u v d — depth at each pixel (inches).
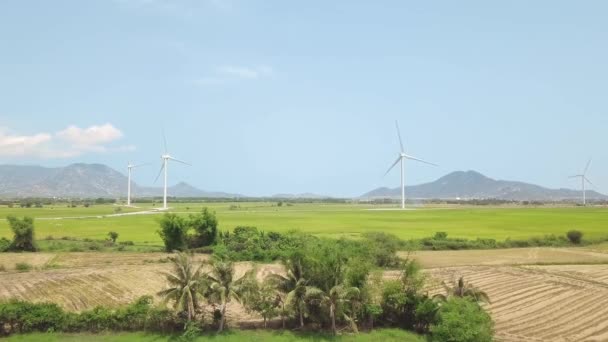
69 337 2091.5
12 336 2081.7
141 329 2190.0
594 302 2751.0
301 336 2161.7
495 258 4087.1
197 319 2219.5
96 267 3486.7
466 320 2085.4
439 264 3791.8
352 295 2237.9
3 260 3764.8
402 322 2347.4
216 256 3713.1
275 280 2285.9
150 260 3796.8
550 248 4704.7
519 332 2306.8
